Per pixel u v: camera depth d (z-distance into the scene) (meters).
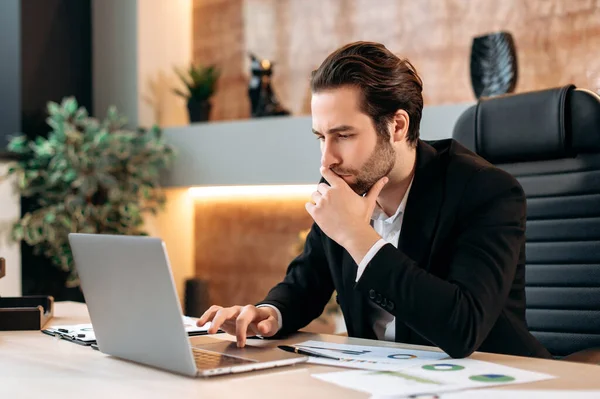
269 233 4.35
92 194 4.03
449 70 3.78
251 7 4.46
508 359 1.28
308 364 1.26
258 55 4.44
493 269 1.40
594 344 1.89
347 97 1.46
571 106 1.96
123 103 4.48
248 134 3.96
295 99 4.31
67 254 3.87
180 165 4.23
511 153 2.05
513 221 1.49
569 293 1.94
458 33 3.75
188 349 1.14
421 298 1.31
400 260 1.34
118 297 1.27
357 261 1.37
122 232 4.04
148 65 4.49
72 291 4.28
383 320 1.66
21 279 4.07
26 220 3.88
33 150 4.11
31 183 3.98
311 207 1.43
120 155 3.94
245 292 4.44
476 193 1.51
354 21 4.09
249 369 1.20
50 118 4.21
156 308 1.18
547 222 1.99
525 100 2.03
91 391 1.08
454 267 1.42
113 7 4.52
